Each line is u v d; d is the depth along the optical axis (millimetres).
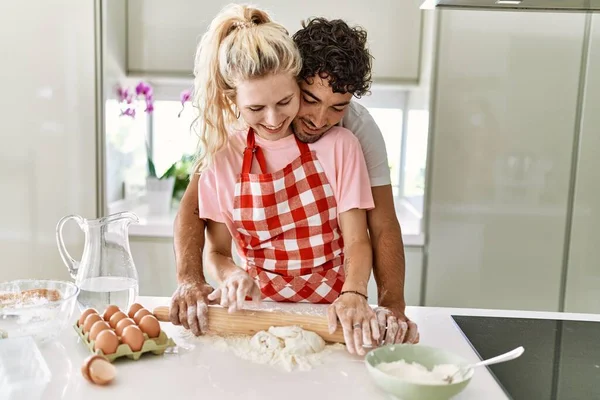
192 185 1320
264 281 1292
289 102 1083
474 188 2328
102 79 2227
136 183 2719
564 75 2264
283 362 982
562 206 2338
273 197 1219
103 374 890
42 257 2309
